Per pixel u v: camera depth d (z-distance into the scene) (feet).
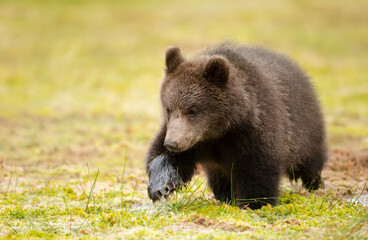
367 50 142.00
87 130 71.31
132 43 139.33
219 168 36.96
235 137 33.71
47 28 156.56
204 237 25.52
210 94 32.58
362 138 66.49
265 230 27.17
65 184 43.91
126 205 35.68
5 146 61.82
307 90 41.01
